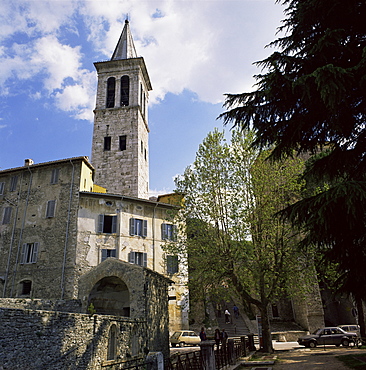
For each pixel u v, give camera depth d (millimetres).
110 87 48656
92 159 43250
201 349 12344
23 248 29266
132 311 17281
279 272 20156
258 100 10586
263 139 11352
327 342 25078
